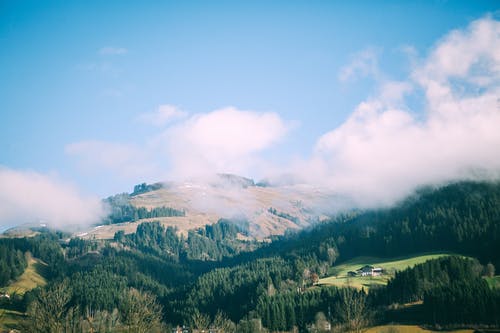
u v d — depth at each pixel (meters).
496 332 154.88
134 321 121.38
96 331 141.50
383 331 162.38
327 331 163.12
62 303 112.56
